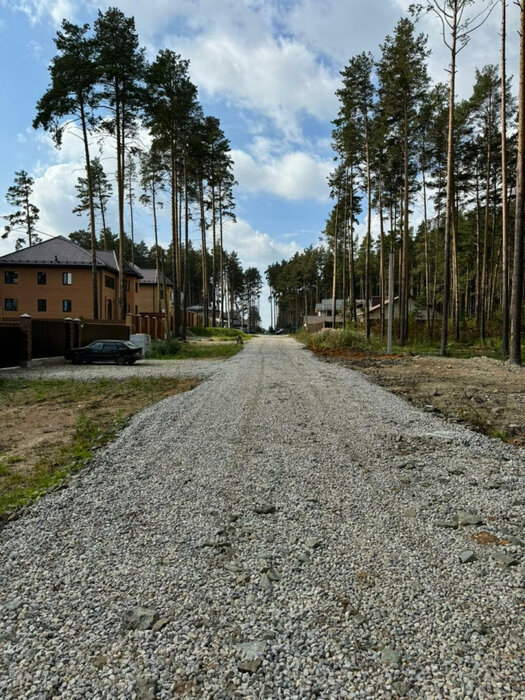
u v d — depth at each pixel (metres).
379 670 2.14
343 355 23.59
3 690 2.06
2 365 17.28
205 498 4.38
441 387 11.73
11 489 4.80
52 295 39.34
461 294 50.19
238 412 8.34
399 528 3.66
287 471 5.09
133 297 48.22
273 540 3.51
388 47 25.30
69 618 2.59
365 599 2.71
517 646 2.27
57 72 24.28
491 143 28.16
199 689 2.05
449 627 2.43
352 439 6.40
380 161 29.42
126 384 13.23
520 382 12.67
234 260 92.81
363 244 64.88
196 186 42.12
